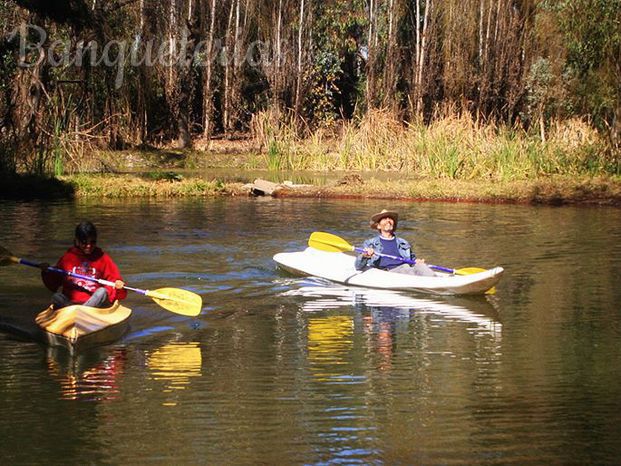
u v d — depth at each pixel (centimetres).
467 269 1284
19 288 1218
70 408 748
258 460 642
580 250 1587
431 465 634
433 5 4138
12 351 924
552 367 870
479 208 2306
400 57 4309
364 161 3522
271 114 3944
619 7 2900
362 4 4578
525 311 1117
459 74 4069
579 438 685
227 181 2947
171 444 671
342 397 778
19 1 2623
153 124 4131
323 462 639
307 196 2566
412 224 1953
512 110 4059
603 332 1008
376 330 1018
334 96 4816
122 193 2516
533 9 4106
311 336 990
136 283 1259
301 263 1359
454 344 958
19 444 671
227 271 1359
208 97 4159
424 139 3334
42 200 2353
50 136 2878
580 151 3033
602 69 2981
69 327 934
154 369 862
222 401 766
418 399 773
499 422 718
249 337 984
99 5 3372
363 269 1297
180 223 1895
